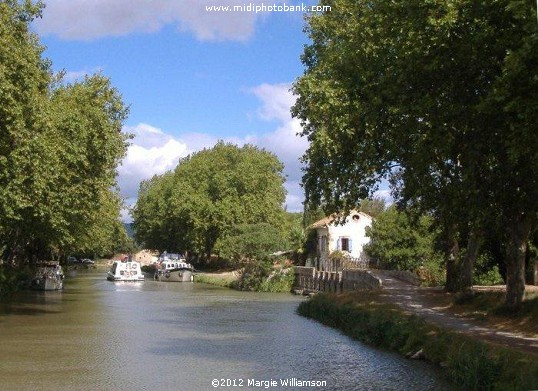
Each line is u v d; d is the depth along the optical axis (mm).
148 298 49656
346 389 16609
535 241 34500
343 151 25047
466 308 28062
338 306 32406
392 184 30844
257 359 21234
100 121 40031
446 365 18609
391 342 23391
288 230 84312
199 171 92000
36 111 29812
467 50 16875
